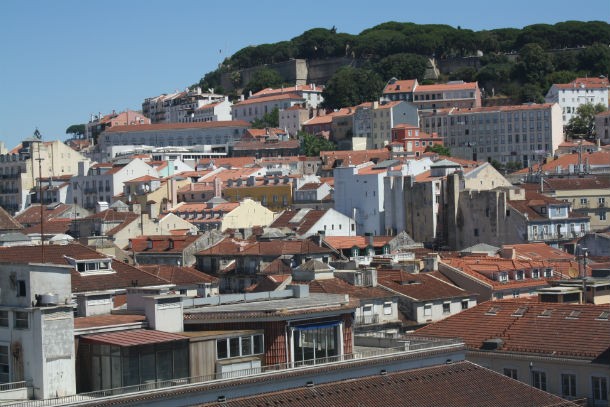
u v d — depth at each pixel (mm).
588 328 140500
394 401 109188
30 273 98125
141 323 106062
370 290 177125
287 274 192000
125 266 157125
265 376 103688
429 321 181375
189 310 113438
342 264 197250
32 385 96938
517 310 150250
